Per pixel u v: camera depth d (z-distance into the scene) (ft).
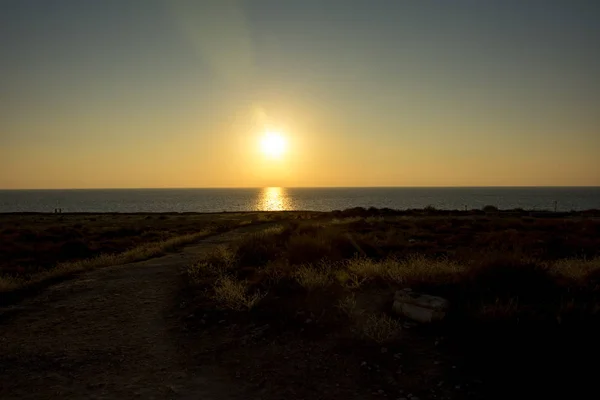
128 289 42.50
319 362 23.08
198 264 50.24
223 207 490.90
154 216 238.27
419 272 35.47
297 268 40.91
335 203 543.39
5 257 77.20
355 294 32.55
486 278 30.81
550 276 31.96
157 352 26.00
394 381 20.67
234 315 30.78
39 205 590.14
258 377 21.97
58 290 43.60
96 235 121.19
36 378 22.91
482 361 21.35
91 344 27.76
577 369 19.53
